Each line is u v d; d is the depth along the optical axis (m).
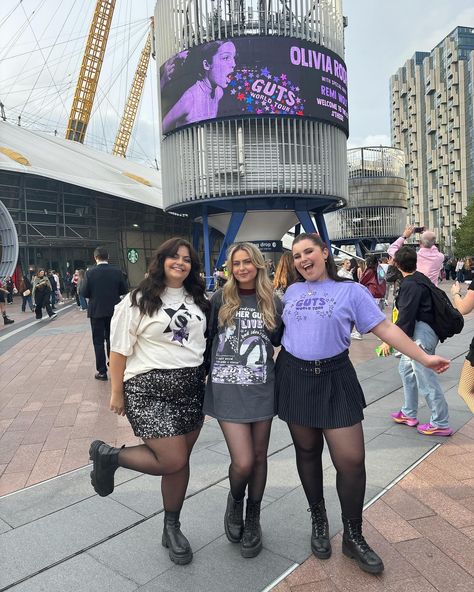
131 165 52.75
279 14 21.36
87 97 54.12
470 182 113.94
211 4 21.48
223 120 21.59
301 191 22.08
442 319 4.04
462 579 2.34
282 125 21.64
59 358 8.80
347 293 2.50
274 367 2.68
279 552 2.61
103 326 6.87
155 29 24.11
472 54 111.69
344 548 2.55
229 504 2.71
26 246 33.53
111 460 2.61
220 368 2.59
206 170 21.98
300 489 3.31
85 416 5.21
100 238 37.72
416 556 2.53
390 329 2.48
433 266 6.15
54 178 33.66
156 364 2.48
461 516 2.89
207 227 23.58
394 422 4.62
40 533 2.83
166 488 2.61
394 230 48.19
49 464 3.89
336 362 2.49
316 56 21.69
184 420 2.51
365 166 48.25
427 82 128.00
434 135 126.88
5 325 14.81
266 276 2.62
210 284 23.17
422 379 4.21
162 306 2.50
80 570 2.49
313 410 2.46
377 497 3.16
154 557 2.59
